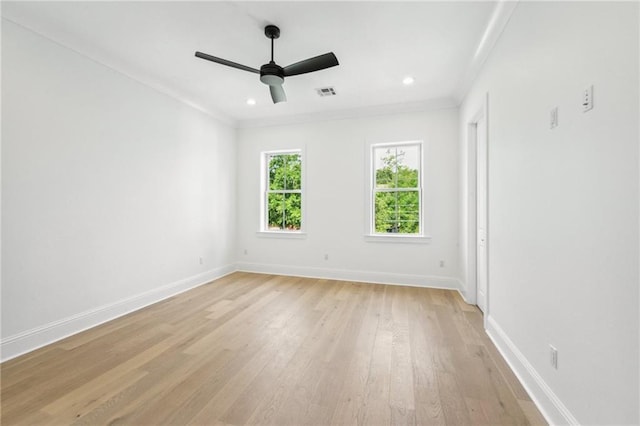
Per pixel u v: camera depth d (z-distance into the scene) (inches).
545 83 61.4
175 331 101.7
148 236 130.1
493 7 82.4
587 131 47.6
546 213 61.0
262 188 193.5
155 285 133.6
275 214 194.4
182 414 60.5
